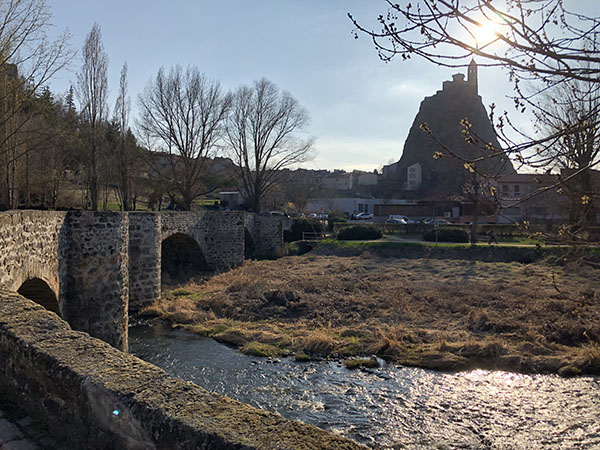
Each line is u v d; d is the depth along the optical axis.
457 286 23.55
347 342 15.62
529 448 9.22
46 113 23.03
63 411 3.76
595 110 3.76
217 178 45.88
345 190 108.12
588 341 15.26
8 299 5.46
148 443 2.99
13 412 4.21
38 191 29.44
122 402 3.21
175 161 40.09
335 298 21.09
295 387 12.36
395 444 9.38
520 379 12.84
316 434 2.74
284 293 21.31
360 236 41.97
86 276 12.40
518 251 32.00
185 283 26.27
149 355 14.73
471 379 12.88
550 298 19.92
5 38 15.58
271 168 46.56
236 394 11.89
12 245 7.85
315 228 45.22
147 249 20.23
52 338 4.38
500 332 16.41
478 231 43.06
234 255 32.59
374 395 11.84
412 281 25.41
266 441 2.63
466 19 3.46
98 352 4.08
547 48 3.59
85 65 28.97
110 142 34.62
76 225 12.28
